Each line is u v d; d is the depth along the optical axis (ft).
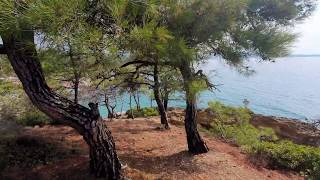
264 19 32.37
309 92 263.49
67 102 26.48
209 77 31.09
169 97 36.11
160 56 24.63
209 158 37.11
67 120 26.17
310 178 35.04
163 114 52.90
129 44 21.07
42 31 17.28
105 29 20.67
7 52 24.59
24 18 15.84
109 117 69.67
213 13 26.96
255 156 42.11
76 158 33.09
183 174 32.12
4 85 54.65
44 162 31.68
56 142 38.73
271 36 29.35
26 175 28.86
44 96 25.62
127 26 19.47
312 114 158.30
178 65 27.94
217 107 54.70
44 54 23.29
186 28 27.35
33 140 37.01
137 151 38.52
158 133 48.75
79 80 43.98
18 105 53.93
